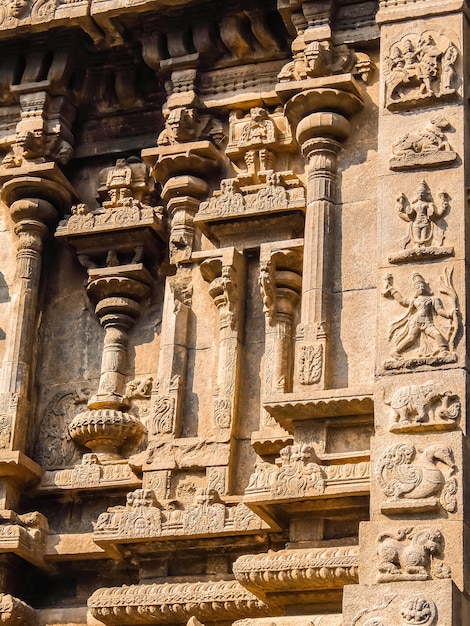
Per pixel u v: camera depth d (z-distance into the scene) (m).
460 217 17.59
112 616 18.39
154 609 18.22
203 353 19.64
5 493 19.70
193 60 20.72
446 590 15.58
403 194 17.86
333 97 19.17
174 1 20.56
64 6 21.05
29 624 19.14
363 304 18.31
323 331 18.17
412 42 18.58
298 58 19.66
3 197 21.23
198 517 18.38
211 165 20.39
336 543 17.47
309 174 19.12
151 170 20.69
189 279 20.02
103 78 21.55
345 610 15.80
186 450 19.02
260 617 17.83
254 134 20.06
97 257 20.92
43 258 21.16
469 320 17.16
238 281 19.56
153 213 20.55
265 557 17.25
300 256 19.17
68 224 20.75
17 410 20.11
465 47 18.55
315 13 19.69
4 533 19.22
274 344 19.06
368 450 17.53
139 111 21.52
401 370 16.97
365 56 19.48
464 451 16.36
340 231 18.77
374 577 16.02
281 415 17.81
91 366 20.64
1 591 19.28
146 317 20.67
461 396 16.62
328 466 17.41
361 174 19.00
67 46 21.30
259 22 20.50
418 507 16.17
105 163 21.53
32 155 21.12
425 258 17.48
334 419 17.73
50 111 21.31
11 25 21.17
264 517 17.80
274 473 17.48
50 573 19.73
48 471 20.03
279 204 19.41
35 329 20.80
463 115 18.12
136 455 19.34
